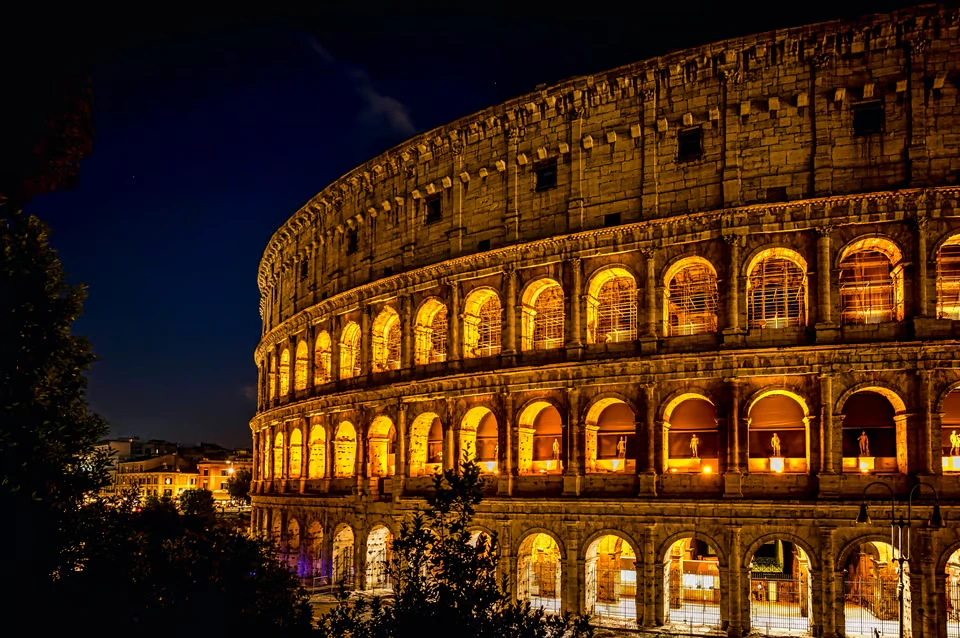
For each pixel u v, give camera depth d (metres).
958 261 49.62
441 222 67.81
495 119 63.88
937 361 47.50
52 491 26.09
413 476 66.56
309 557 77.88
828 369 49.53
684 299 56.50
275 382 92.50
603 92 58.66
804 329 51.06
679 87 55.97
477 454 64.81
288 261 91.81
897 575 49.09
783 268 53.62
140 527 29.98
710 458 54.34
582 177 59.00
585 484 56.19
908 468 47.62
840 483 48.53
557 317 61.75
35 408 25.33
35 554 25.23
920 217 48.84
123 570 27.03
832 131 51.53
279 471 90.69
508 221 62.44
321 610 58.59
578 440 56.69
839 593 47.53
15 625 23.17
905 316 49.06
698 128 55.47
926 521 45.97
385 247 73.12
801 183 51.81
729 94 54.03
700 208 54.25
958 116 49.12
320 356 82.56
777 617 52.28
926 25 49.72
